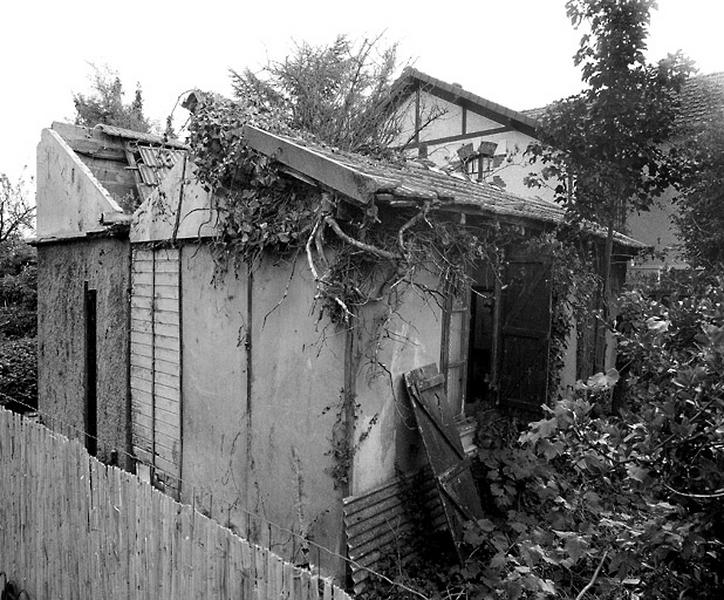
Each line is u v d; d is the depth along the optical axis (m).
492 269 6.21
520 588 3.02
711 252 6.84
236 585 3.28
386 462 4.84
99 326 7.72
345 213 4.37
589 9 6.21
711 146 6.69
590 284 6.89
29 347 12.54
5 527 5.32
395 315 4.88
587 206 6.46
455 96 14.56
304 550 4.80
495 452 5.77
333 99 12.36
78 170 8.04
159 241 6.51
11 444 5.20
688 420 2.54
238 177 5.12
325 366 4.66
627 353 3.70
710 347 2.63
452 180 7.03
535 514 5.28
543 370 6.20
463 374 5.88
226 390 5.67
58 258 8.69
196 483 6.11
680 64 6.21
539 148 6.91
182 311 6.23
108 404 7.59
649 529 2.61
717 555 2.68
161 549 3.73
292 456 4.97
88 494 4.31
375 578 4.42
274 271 5.10
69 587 4.55
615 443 2.79
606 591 3.10
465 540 4.56
